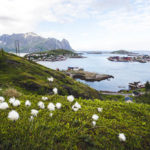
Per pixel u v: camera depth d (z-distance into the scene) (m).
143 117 4.97
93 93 32.22
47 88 14.38
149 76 115.94
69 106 5.07
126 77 111.19
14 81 15.74
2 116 3.52
